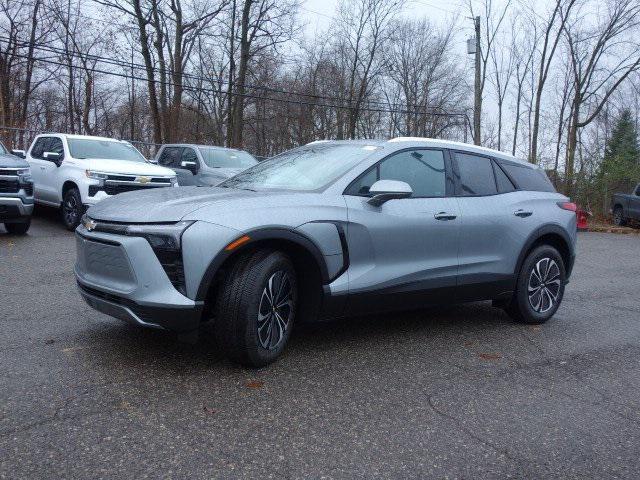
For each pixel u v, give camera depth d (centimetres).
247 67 3388
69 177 1081
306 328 525
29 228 1098
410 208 478
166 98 3256
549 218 589
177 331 377
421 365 445
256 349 395
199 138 3888
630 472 301
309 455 297
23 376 373
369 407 361
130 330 479
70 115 3397
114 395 352
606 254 1290
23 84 3153
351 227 439
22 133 2212
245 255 397
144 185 1086
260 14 3141
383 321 569
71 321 499
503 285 554
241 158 1424
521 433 339
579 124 2888
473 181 545
